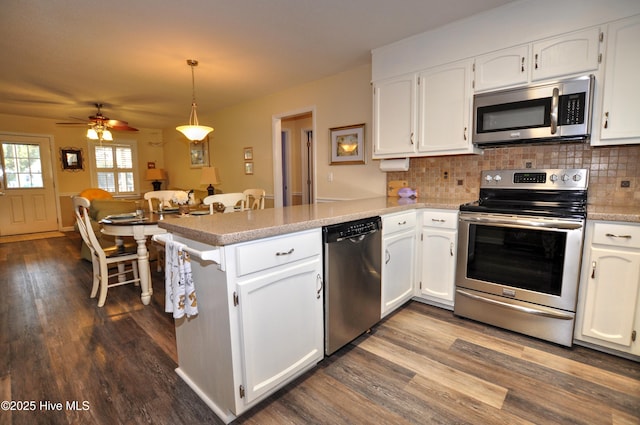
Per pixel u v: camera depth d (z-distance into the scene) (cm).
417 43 285
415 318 257
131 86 420
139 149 769
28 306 289
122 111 575
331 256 188
